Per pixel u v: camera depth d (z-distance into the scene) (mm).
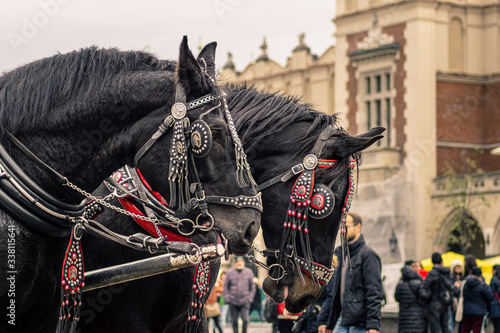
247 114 5258
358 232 8242
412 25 35938
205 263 4754
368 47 37469
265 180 5250
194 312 4652
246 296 15508
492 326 15609
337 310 8375
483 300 14156
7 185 3711
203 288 4707
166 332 5035
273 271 5227
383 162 35094
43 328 3949
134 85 3836
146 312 4895
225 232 3748
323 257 5250
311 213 5164
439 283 12742
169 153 3781
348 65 38281
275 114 5297
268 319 12055
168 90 3838
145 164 3818
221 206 3773
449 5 36812
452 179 33562
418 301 12680
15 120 3818
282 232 5203
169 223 4020
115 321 4867
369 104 37562
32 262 3758
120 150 3848
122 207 4840
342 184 5320
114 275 4133
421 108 35656
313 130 5320
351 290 8172
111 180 4617
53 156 3822
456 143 36656
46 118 3832
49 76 3887
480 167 37250
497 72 37094
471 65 37375
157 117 3824
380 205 34031
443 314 12984
